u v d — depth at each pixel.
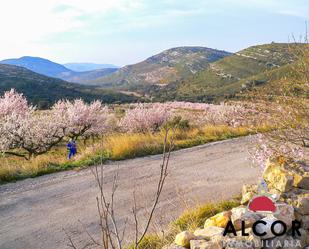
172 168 12.93
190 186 10.49
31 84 136.88
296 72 7.19
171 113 28.41
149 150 15.59
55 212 9.08
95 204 9.46
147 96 172.62
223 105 27.45
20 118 22.22
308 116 7.19
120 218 8.32
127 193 10.20
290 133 7.33
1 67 184.62
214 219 5.14
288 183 5.20
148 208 8.80
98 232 7.71
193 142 17.80
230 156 14.58
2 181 11.91
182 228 6.54
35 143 22.25
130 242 6.64
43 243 7.38
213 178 11.25
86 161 13.93
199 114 34.50
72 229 7.98
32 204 9.73
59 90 137.25
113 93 162.25
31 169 12.97
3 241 7.57
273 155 6.78
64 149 26.75
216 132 20.44
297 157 6.88
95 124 26.11
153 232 6.65
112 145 16.25
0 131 21.12
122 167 13.30
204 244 4.15
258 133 7.71
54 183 11.57
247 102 7.84
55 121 24.25
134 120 26.56
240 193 9.24
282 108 7.32
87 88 170.25
